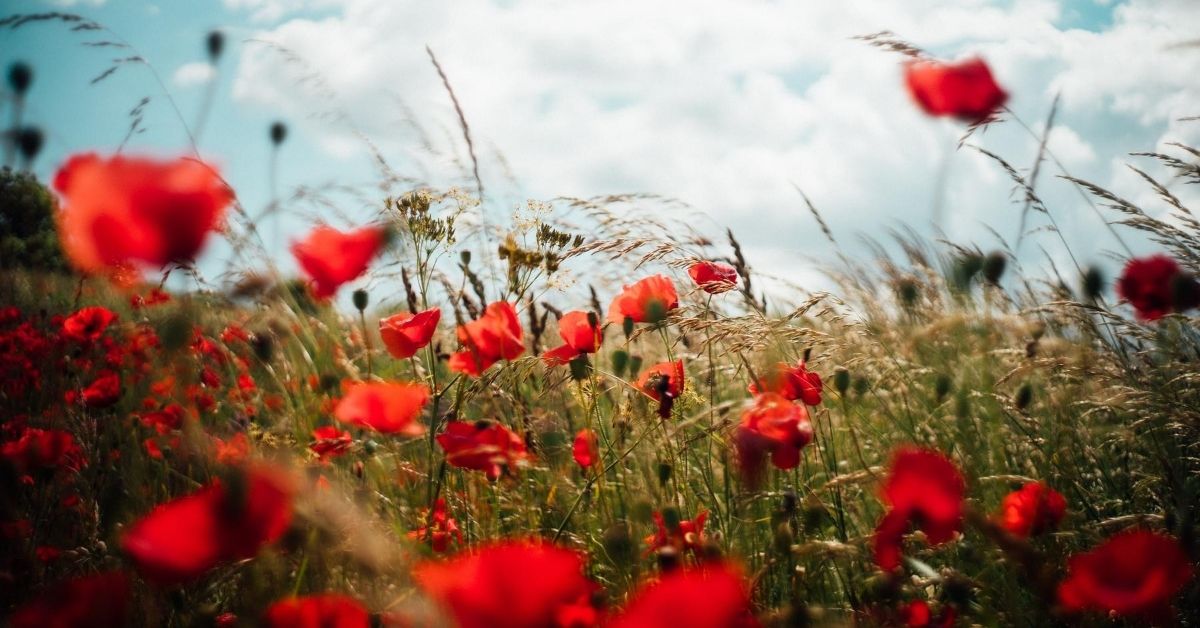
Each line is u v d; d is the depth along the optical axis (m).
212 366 1.39
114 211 0.92
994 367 1.22
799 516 1.14
